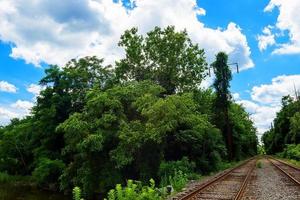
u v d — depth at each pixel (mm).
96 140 27875
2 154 48625
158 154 30547
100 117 30484
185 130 37219
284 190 19859
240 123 79625
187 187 22797
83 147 28406
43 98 44156
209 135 40812
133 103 30312
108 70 43094
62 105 42250
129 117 32219
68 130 29297
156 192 18797
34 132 44344
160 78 46625
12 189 35875
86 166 29484
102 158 29562
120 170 29641
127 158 28062
